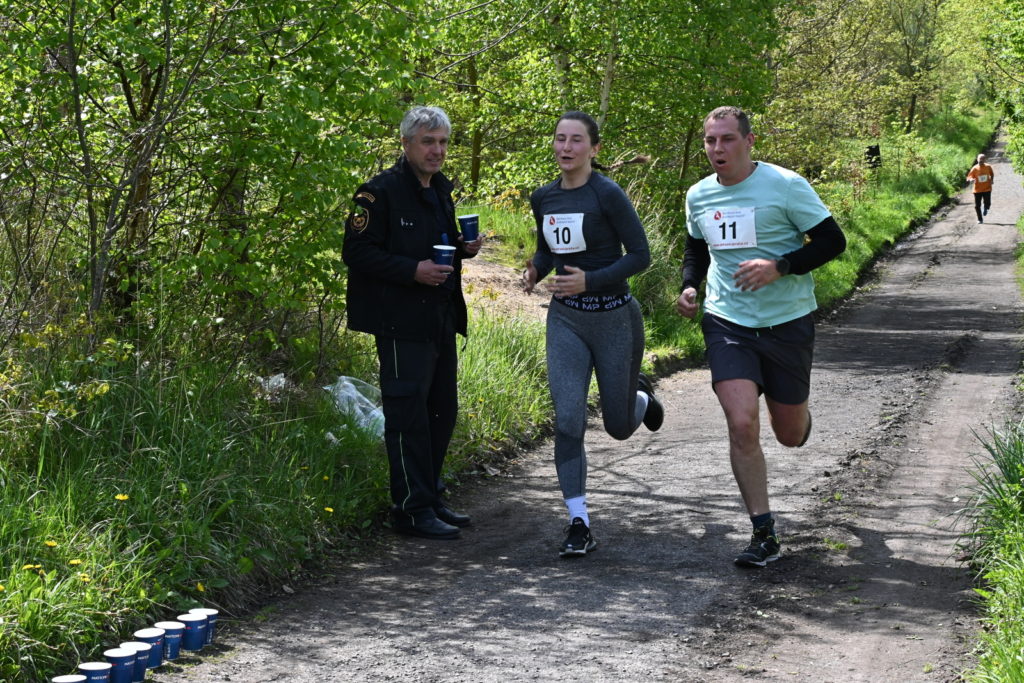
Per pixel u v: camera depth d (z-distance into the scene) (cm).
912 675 388
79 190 626
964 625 433
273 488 545
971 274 2269
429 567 525
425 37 724
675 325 1302
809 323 518
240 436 582
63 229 629
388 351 568
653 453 766
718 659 407
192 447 540
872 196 3412
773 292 508
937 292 2005
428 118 561
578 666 402
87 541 447
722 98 1577
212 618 425
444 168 1938
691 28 1515
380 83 685
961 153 4916
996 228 3141
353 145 660
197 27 638
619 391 547
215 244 629
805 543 543
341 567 524
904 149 3994
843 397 973
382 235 559
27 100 604
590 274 522
